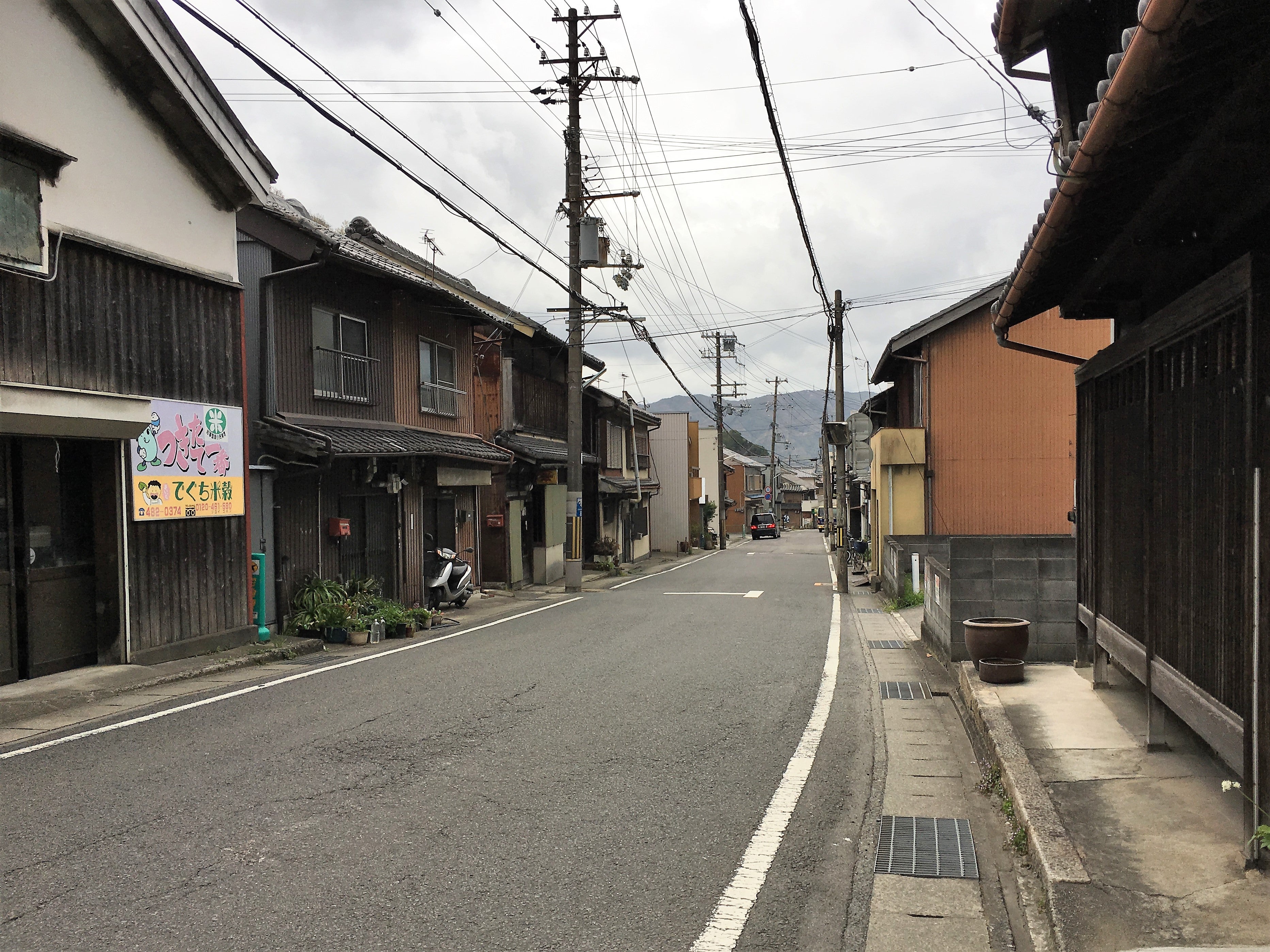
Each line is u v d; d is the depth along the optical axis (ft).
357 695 26.89
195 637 32.27
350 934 11.68
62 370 26.66
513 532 74.95
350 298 47.06
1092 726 20.92
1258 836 12.18
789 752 21.34
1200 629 14.93
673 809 16.97
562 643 38.93
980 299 64.18
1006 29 22.95
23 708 23.45
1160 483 17.26
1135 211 16.62
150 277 30.40
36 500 27.12
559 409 94.89
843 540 70.03
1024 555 30.86
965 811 17.56
